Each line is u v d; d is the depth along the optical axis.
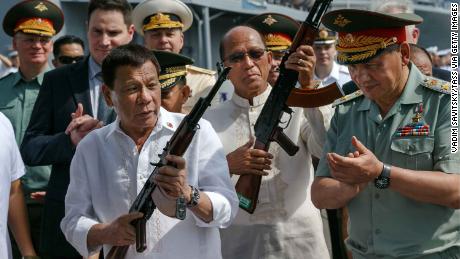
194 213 4.77
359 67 5.04
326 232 8.30
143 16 7.96
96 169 5.09
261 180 6.22
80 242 4.96
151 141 5.03
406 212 5.11
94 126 6.08
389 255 5.16
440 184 4.83
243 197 6.04
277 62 7.61
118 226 4.75
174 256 4.89
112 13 7.17
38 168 8.19
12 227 6.02
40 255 7.02
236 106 6.58
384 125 5.18
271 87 6.68
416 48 7.03
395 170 4.82
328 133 5.52
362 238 5.34
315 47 10.84
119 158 5.04
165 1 7.91
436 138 5.02
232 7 17.56
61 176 6.86
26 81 8.75
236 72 6.44
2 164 5.54
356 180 4.81
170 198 4.61
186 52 17.08
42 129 6.98
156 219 4.92
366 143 5.25
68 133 6.10
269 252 6.31
